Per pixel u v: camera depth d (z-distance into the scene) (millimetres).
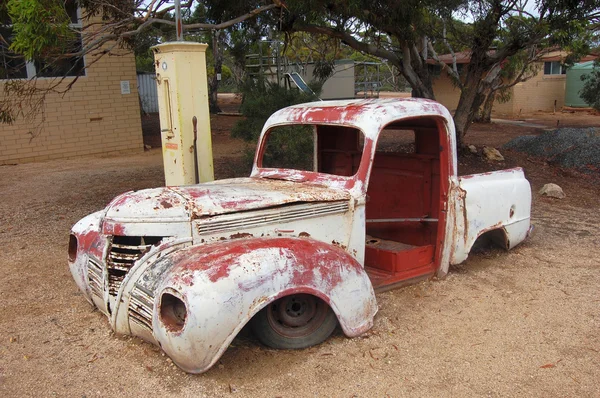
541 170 10875
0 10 6766
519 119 23703
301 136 5574
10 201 8742
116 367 3441
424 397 3105
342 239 3990
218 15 8984
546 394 3143
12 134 12969
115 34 7074
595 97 23406
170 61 5652
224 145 14938
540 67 21203
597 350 3660
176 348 3092
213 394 3117
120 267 3564
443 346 3703
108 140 14398
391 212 5246
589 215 7625
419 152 5000
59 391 3197
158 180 10273
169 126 5914
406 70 10453
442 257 4770
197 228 3471
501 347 3699
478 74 11039
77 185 9984
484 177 5145
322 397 3100
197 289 3047
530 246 6066
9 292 4801
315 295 3426
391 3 7676
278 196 3791
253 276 3176
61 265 5531
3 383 3295
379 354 3568
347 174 5098
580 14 9094
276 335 3527
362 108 4246
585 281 4973
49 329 4020
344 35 9258
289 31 8891
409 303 4379
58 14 5996
